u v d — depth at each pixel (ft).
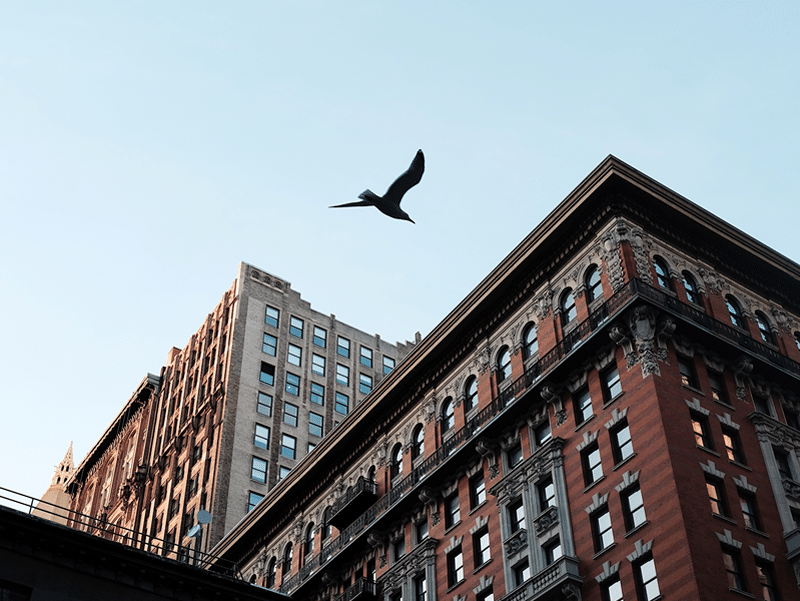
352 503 194.49
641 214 162.30
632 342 146.92
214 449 296.51
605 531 138.10
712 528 128.06
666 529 127.54
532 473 154.10
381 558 184.03
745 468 139.74
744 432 145.38
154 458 340.39
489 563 155.33
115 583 120.78
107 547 121.60
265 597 132.16
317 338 342.23
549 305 167.43
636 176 161.99
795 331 174.19
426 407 190.49
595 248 162.30
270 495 230.89
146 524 320.91
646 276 153.99
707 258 168.45
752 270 174.40
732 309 165.68
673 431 135.64
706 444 139.74
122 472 369.30
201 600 127.03
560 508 145.28
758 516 135.64
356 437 208.64
